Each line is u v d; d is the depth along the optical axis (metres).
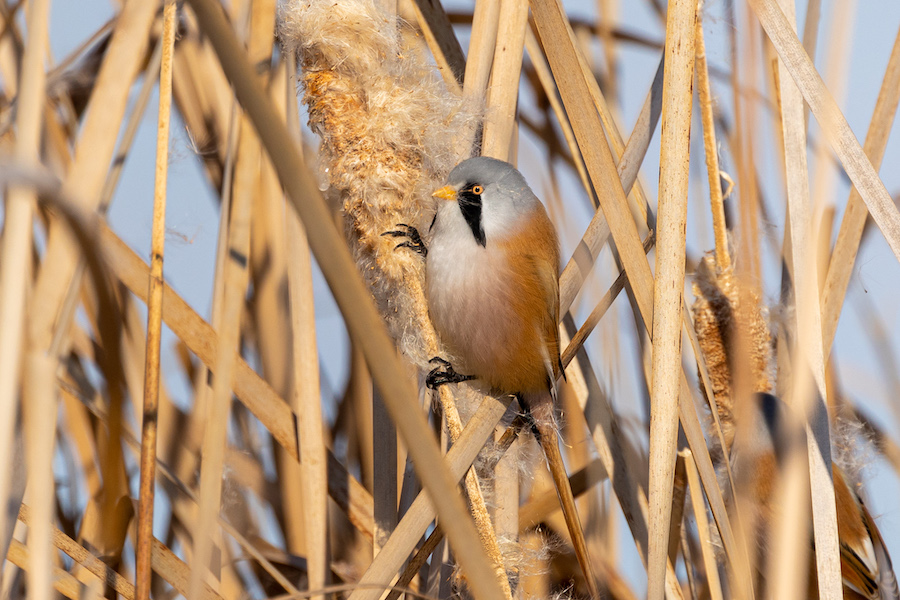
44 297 3.80
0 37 5.61
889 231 4.08
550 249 5.21
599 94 5.37
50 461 2.84
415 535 4.07
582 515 6.32
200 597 3.45
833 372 6.15
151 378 3.59
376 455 5.13
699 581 6.04
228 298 3.78
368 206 4.63
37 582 2.72
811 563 5.79
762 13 4.29
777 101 5.64
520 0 5.00
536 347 5.00
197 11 1.98
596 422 5.75
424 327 4.88
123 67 3.88
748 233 5.32
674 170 3.79
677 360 3.78
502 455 5.09
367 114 4.58
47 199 2.13
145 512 3.49
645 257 3.98
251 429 6.49
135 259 4.67
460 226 4.96
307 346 5.07
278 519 6.45
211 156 6.18
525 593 5.55
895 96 5.08
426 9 5.56
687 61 3.76
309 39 4.46
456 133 5.17
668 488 3.79
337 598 6.10
